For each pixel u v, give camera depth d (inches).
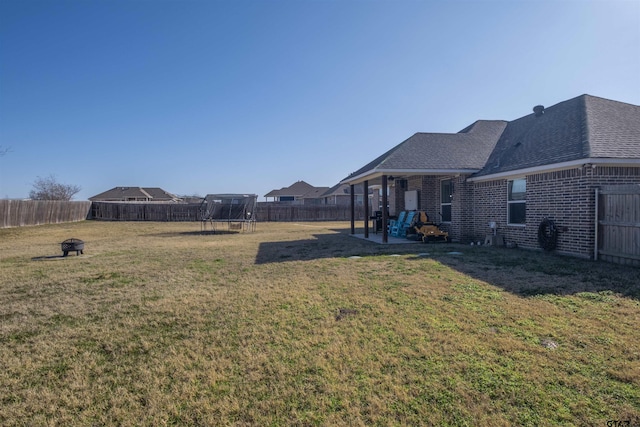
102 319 182.2
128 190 2054.6
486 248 404.5
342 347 139.0
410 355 130.6
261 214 1270.9
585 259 309.0
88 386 116.7
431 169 462.0
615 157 302.0
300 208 1301.7
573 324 155.9
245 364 128.0
